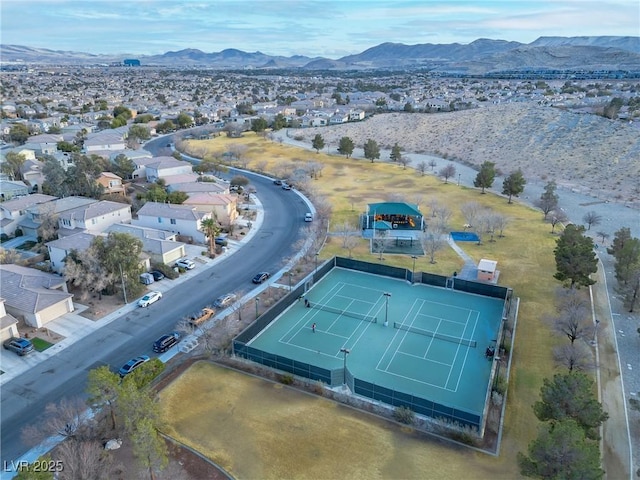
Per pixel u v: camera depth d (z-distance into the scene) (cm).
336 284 5991
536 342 4625
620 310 5228
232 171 12112
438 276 5872
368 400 3800
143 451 2805
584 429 2977
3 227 7344
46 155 11144
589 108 16325
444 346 4628
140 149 13600
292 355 4481
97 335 4738
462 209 8481
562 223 8138
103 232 6906
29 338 4659
